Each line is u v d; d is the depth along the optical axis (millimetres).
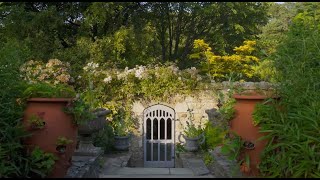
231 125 3916
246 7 10883
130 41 9633
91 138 5266
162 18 11367
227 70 9656
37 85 3701
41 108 3396
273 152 3605
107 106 7832
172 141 8047
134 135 8047
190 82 7965
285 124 3592
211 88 7996
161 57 12195
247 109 3748
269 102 3820
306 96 3818
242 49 9641
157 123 8141
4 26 9242
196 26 11711
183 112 8055
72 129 3529
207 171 5055
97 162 4598
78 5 9859
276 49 4816
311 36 4461
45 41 9156
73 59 8812
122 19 10227
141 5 10445
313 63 4273
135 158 8023
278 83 4160
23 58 5523
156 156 8086
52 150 3334
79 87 7848
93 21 9320
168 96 8047
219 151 4914
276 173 3385
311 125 3541
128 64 10031
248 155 3650
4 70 4180
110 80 7832
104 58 9180
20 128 3354
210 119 6566
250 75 9539
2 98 3715
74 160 4223
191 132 7270
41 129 3344
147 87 7938
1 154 3273
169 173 5023
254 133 3688
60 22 9320
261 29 12742
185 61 12117
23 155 3400
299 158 3389
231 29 11391
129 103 8000
